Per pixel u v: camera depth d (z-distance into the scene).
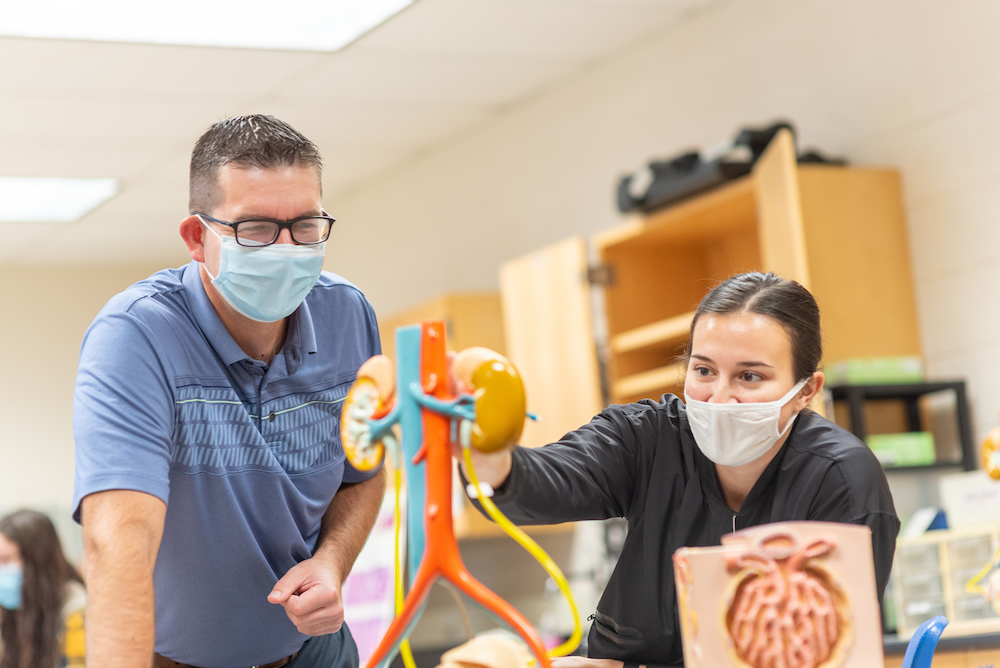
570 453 1.28
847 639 0.81
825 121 3.68
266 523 1.52
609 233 4.05
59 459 6.75
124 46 3.93
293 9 3.76
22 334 6.78
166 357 1.40
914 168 3.40
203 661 1.57
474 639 0.91
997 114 3.16
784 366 1.22
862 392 3.09
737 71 3.99
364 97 4.69
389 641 0.85
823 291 3.27
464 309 4.86
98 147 4.95
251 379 1.52
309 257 1.41
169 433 1.38
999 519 2.71
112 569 1.23
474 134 5.30
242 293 1.40
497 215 5.18
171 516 1.45
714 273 4.15
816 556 0.82
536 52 4.37
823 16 3.68
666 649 1.35
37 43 3.84
